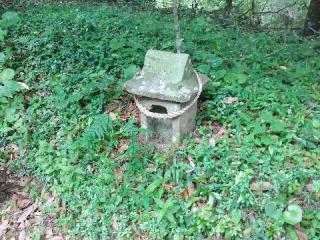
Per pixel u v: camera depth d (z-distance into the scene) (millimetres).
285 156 1527
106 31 2535
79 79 2029
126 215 1542
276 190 1437
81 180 1656
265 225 1389
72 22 2611
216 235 1423
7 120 1923
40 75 2111
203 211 1460
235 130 1665
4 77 1913
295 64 2170
